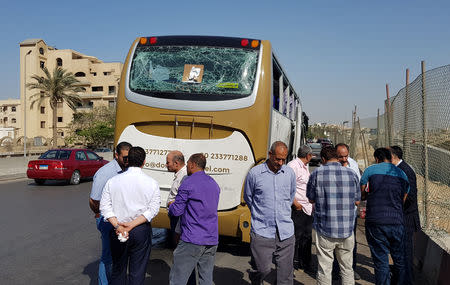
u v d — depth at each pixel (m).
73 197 12.41
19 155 42.69
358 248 6.93
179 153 4.88
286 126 8.89
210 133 5.70
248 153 5.65
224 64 5.91
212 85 5.82
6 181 17.09
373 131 15.84
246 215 5.58
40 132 66.12
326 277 4.27
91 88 68.56
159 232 7.83
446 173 7.11
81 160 16.19
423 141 5.93
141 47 6.21
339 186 4.16
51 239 7.22
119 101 6.05
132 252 3.95
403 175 4.39
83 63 67.94
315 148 28.73
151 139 5.87
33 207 10.57
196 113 5.71
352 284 4.28
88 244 6.91
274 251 4.25
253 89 5.77
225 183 5.66
